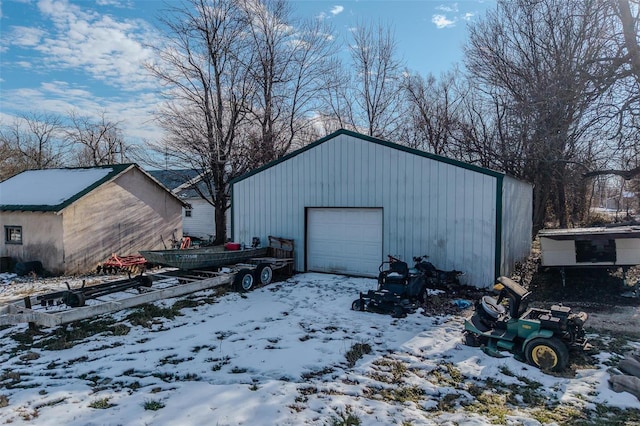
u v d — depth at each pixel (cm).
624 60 1147
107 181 1392
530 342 491
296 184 1149
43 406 387
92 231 1359
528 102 1555
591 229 988
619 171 1315
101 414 366
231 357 517
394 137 2459
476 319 570
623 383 425
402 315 695
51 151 3303
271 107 1992
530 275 1008
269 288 940
